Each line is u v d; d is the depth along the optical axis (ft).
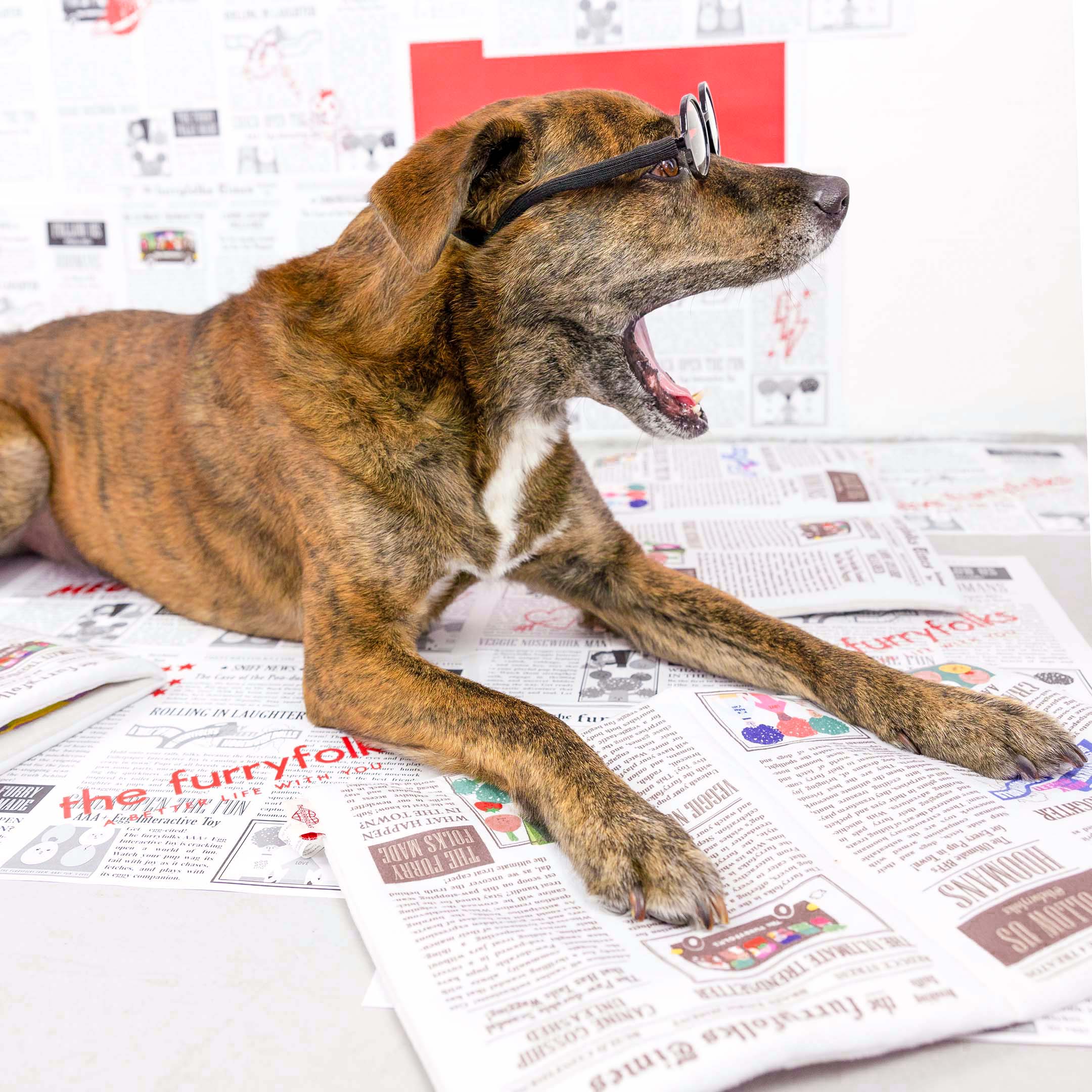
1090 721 5.24
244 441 6.03
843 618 6.66
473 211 5.31
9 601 7.43
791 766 4.91
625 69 8.98
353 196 9.55
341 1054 3.63
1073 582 6.93
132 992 3.96
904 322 9.37
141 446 6.72
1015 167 8.83
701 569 7.18
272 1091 3.49
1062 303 9.16
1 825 4.97
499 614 7.04
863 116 8.85
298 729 5.69
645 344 6.14
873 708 5.19
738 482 8.77
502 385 5.49
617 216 5.25
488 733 4.86
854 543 7.38
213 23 9.18
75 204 9.81
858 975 3.58
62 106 9.53
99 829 4.91
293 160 9.50
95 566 7.45
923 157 8.89
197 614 6.93
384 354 5.41
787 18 8.67
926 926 3.84
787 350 9.53
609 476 9.17
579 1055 3.26
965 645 6.20
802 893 4.08
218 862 4.66
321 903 4.40
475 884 4.27
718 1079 3.18
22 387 7.40
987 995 3.51
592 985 3.58
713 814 4.61
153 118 9.49
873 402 9.66
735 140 9.07
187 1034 3.75
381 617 5.54
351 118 9.34
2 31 9.38
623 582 6.19
